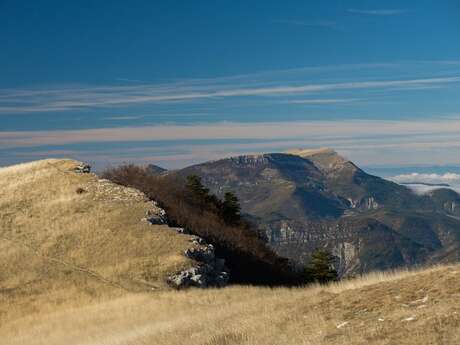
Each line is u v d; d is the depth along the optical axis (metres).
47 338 31.70
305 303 18.78
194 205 76.50
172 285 42.72
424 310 13.96
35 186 65.75
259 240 76.81
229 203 82.31
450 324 12.45
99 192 62.53
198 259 47.84
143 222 53.72
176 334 19.70
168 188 76.06
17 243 52.34
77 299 41.38
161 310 31.89
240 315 20.17
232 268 58.81
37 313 39.50
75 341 28.58
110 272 44.75
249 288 37.38
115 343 22.62
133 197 61.09
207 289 39.69
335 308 16.72
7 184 68.06
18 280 45.50
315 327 15.20
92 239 51.12
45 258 48.97
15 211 59.66
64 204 59.84
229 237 66.94
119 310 34.62
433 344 11.60
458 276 16.20
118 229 52.25
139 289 41.91
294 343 14.30
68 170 70.62
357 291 18.02
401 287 16.92
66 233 53.00
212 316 21.89
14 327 36.91
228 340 16.44
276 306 20.02
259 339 15.59
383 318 14.30
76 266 47.19
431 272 17.86
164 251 47.34
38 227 55.06
